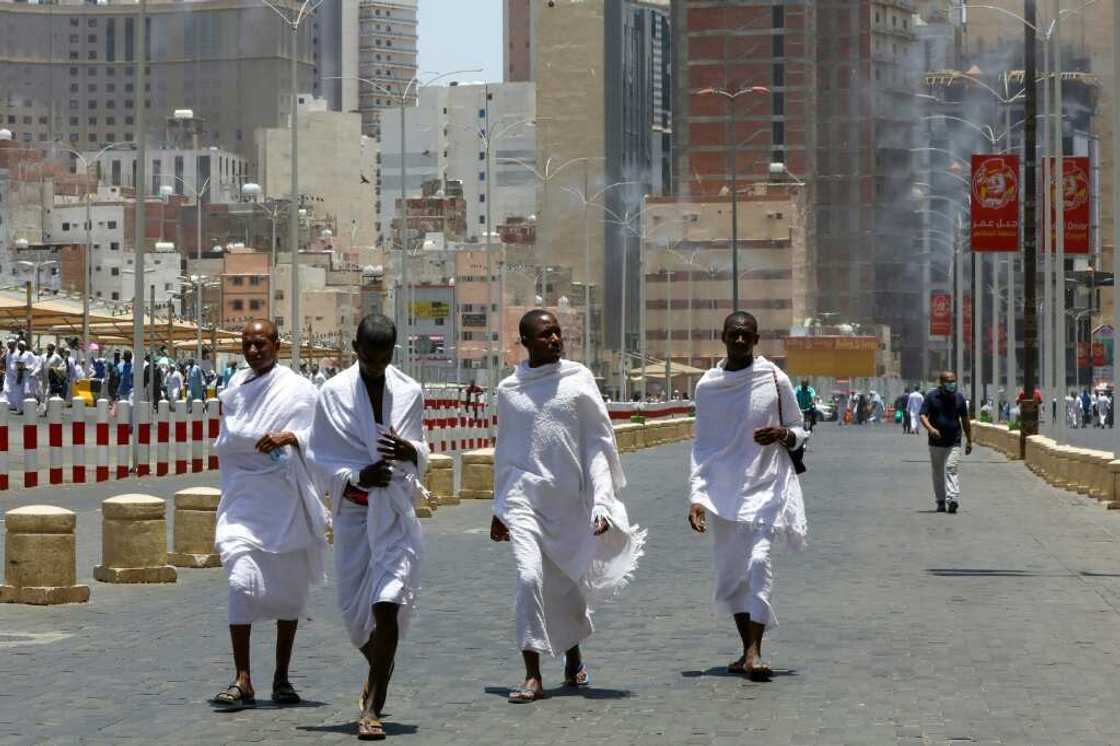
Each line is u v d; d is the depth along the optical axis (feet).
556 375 45.93
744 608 49.29
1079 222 183.32
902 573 77.66
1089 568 80.12
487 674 49.37
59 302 352.69
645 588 71.26
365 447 41.22
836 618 61.57
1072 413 418.10
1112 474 124.67
